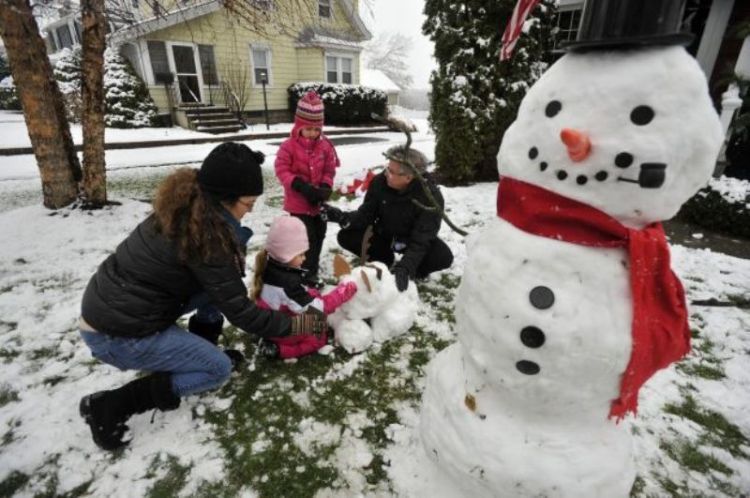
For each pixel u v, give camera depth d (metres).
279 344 2.06
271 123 14.18
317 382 1.96
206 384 1.68
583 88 0.89
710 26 5.49
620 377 0.97
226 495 1.42
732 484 1.48
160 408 1.62
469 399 1.20
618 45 0.86
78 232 3.68
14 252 3.27
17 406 1.77
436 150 5.84
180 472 1.50
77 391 1.87
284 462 1.55
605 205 0.91
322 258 3.35
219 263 1.44
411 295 2.46
